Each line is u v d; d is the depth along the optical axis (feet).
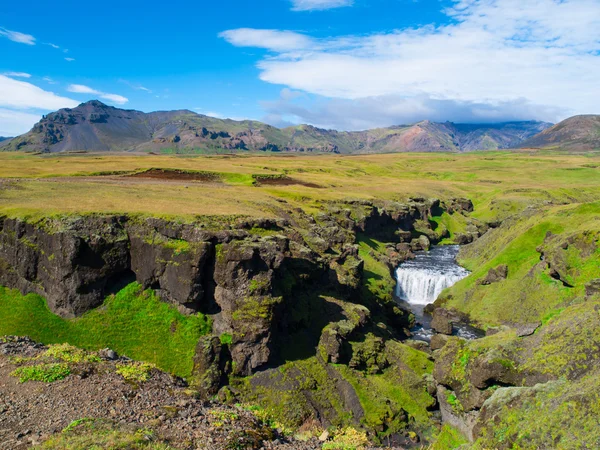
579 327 112.88
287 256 194.59
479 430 101.50
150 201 219.00
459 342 141.18
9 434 68.28
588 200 547.90
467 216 524.93
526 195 538.88
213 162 654.12
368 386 161.58
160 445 68.74
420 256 381.19
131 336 158.51
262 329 155.74
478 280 265.75
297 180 503.20
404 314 255.09
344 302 202.49
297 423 140.67
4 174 323.57
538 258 247.50
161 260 167.02
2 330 152.15
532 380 109.50
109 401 82.84
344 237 284.61
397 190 524.11
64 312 159.53
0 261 166.81
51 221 165.37
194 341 157.48
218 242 166.20
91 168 420.36
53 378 87.76
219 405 94.99
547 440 81.10
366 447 112.68
